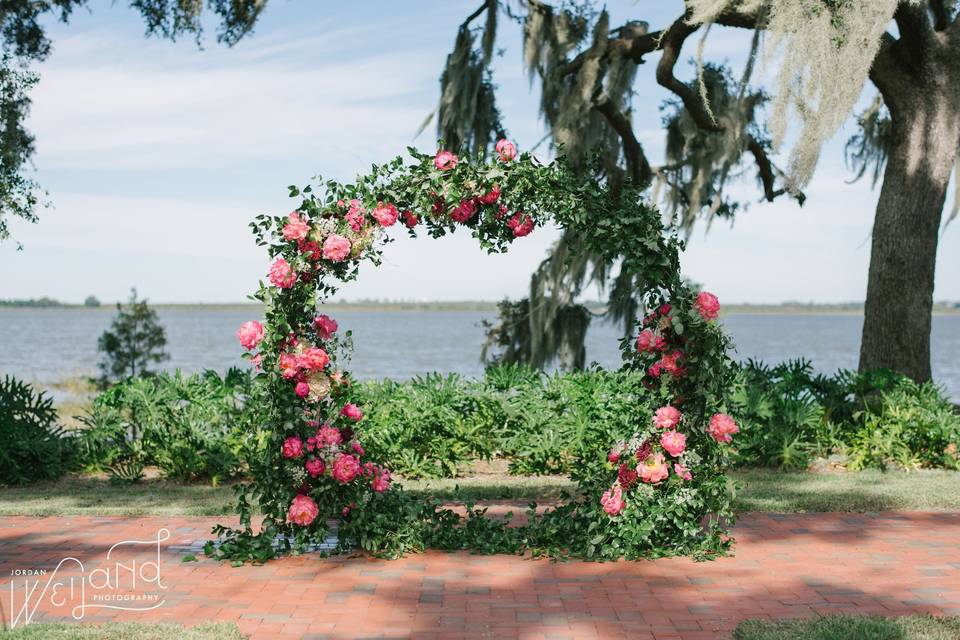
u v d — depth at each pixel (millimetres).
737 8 11078
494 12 13703
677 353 5879
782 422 9305
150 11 13047
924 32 10641
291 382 5977
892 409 9422
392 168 6008
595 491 6145
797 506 7293
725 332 5898
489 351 15945
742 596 5070
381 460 8969
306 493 6051
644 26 14258
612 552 5824
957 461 9188
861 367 11344
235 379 8961
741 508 7246
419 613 4797
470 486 8336
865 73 9523
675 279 5879
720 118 13094
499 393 9336
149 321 19812
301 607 4895
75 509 7211
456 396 9250
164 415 8820
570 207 5918
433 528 6266
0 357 48531
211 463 8641
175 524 6832
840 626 4449
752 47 11328
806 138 9562
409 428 8984
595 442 8938
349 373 6172
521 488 8219
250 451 8414
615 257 6035
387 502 6254
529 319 14953
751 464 9352
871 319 11219
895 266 11023
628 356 6074
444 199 6004
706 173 14234
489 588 5254
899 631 4391
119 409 9039
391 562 5836
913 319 10969
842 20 9609
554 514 6273
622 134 14195
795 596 5062
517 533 6184
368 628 4562
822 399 9930
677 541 5996
